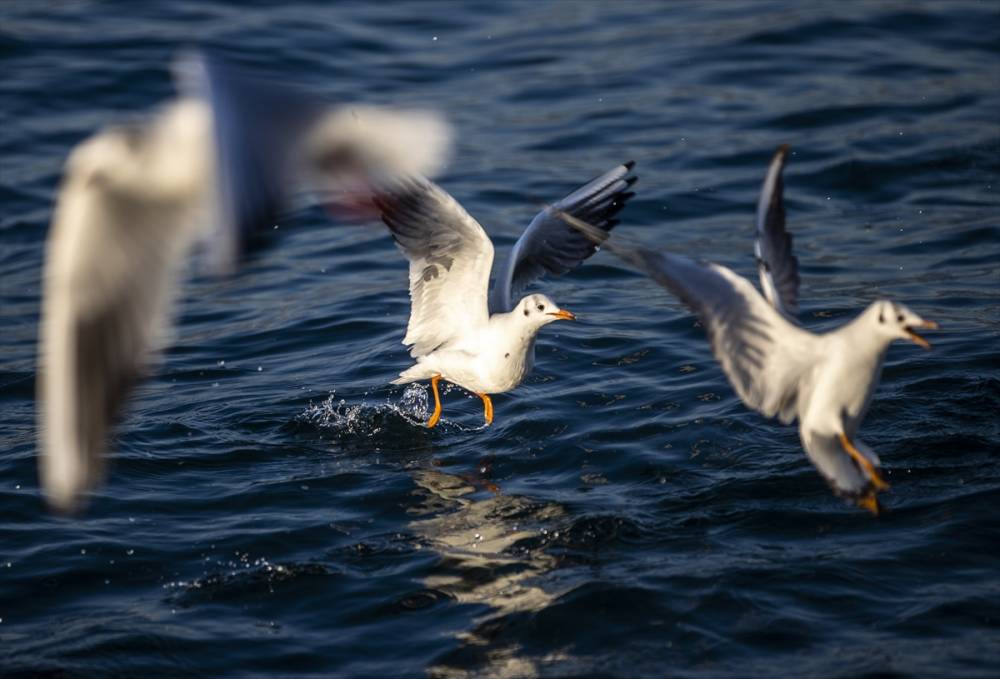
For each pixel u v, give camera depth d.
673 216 19.17
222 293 17.50
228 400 14.09
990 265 17.11
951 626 9.20
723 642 9.09
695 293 8.12
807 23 27.31
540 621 9.45
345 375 14.70
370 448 12.91
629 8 29.42
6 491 11.95
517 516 11.23
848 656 8.84
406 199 11.12
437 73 25.39
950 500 11.08
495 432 13.17
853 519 10.91
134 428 13.34
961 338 14.64
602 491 11.70
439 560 10.48
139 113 23.23
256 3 29.20
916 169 20.45
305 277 17.89
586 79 24.98
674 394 13.68
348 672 8.97
